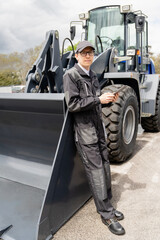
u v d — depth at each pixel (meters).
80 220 2.09
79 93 1.90
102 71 3.13
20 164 2.59
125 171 3.03
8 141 2.66
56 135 2.28
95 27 4.31
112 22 4.14
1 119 2.58
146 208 2.25
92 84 1.99
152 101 4.41
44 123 2.29
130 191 2.56
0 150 2.77
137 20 3.52
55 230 1.92
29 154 2.55
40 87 2.58
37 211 2.01
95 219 2.10
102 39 4.23
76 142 2.00
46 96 2.04
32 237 1.76
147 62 5.09
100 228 1.98
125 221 2.07
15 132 2.56
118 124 2.84
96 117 1.98
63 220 2.02
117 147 2.91
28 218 1.95
